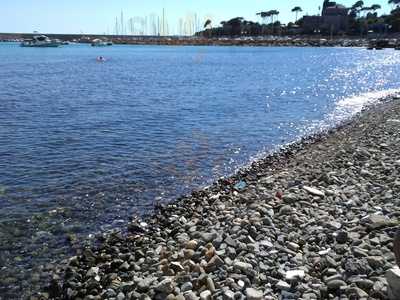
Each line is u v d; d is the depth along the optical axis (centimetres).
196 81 4859
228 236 862
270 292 646
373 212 926
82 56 10506
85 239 1016
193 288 695
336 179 1243
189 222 1051
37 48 15550
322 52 12462
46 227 1082
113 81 4762
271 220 936
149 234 1028
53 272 864
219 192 1334
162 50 14650
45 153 1761
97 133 2148
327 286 644
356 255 720
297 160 1675
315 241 817
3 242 995
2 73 5494
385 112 2669
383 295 602
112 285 763
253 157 1800
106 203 1251
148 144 1969
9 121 2370
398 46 13025
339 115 2783
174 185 1430
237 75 5688
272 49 14838
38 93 3603
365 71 6341
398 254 600
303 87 4375
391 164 1371
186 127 2359
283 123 2531
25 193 1312
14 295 788
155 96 3562
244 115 2766
